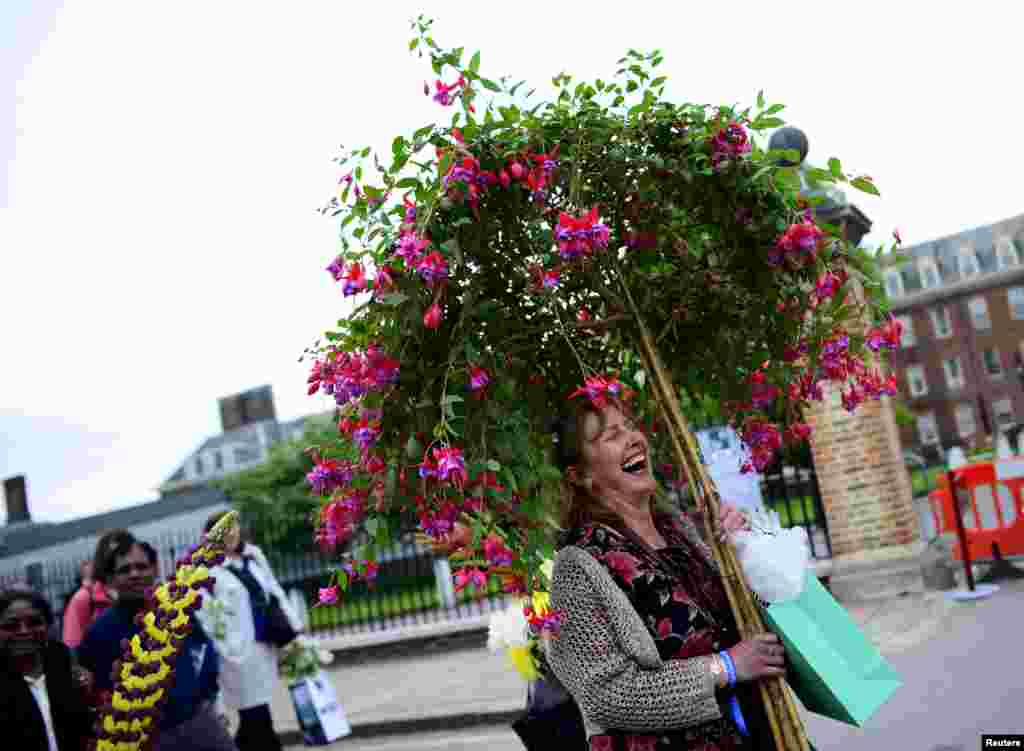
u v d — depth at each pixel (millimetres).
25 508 76188
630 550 2404
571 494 2605
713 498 2551
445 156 2363
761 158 2729
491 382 2475
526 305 2779
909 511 10469
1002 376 66062
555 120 2596
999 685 6035
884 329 2789
